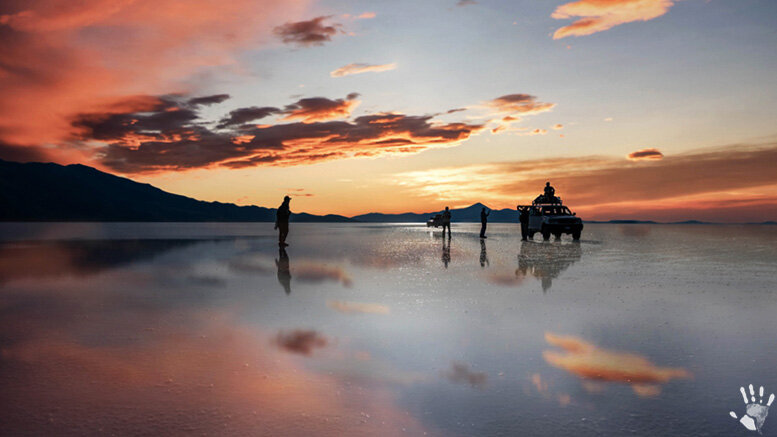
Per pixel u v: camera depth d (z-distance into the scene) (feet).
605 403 11.12
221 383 12.43
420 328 18.34
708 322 19.29
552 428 9.83
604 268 39.24
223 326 18.74
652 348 15.62
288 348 15.67
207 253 56.18
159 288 28.43
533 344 16.08
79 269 38.75
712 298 24.79
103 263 43.78
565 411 10.68
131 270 37.93
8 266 40.93
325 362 14.17
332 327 18.52
